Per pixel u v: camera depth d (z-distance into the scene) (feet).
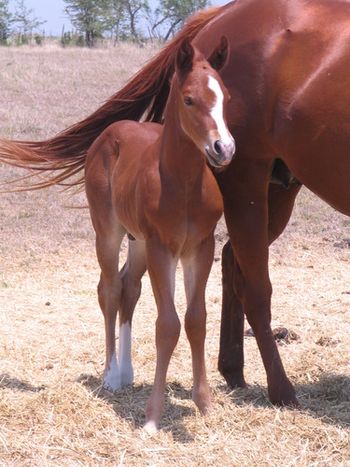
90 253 26.66
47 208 31.71
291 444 13.42
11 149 17.25
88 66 70.49
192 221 13.48
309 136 14.39
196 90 12.39
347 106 13.97
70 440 13.43
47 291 23.04
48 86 60.18
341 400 15.56
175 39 16.58
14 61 71.36
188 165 13.05
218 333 19.99
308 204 32.76
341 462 12.80
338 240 28.43
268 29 14.94
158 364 13.83
